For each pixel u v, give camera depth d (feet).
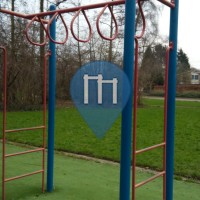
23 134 34.14
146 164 21.17
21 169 19.95
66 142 29.43
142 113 62.18
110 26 42.60
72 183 16.81
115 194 15.24
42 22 14.03
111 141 30.09
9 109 64.49
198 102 114.52
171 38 11.02
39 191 15.28
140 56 74.74
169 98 11.09
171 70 11.03
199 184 17.26
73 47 76.07
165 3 10.51
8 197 14.33
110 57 63.52
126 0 8.71
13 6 61.11
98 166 20.97
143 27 10.41
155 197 14.94
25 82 66.08
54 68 14.65
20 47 62.03
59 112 60.23
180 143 29.55
